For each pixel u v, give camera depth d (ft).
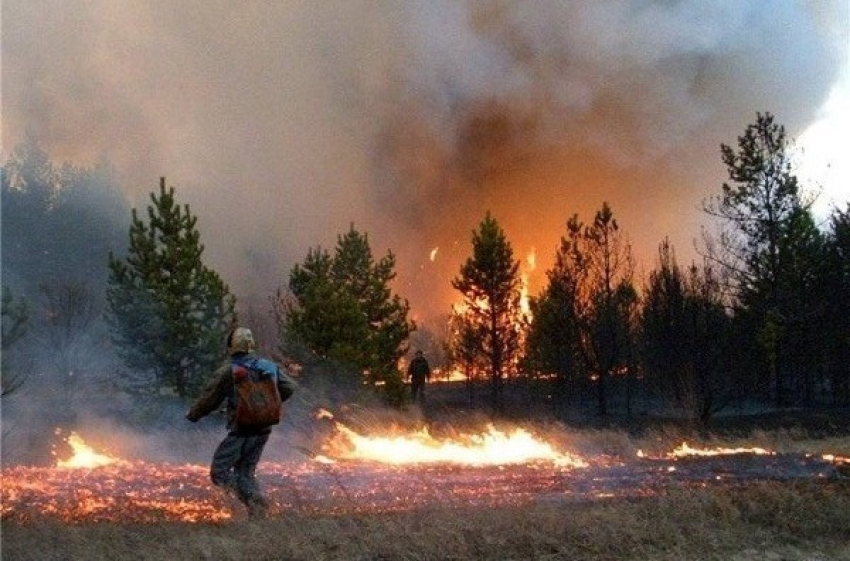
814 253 83.87
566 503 23.50
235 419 23.73
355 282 81.41
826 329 82.58
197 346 56.34
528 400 88.84
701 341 65.87
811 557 19.70
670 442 44.19
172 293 57.16
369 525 20.25
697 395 65.00
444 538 19.36
